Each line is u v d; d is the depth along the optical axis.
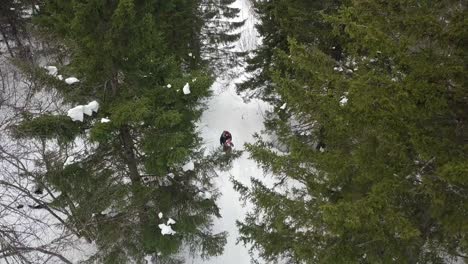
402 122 6.26
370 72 6.28
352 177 7.80
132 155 10.82
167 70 10.07
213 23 24.59
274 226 9.73
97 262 11.12
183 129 10.88
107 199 10.41
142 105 8.72
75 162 10.52
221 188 17.16
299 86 7.91
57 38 10.77
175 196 11.90
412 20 5.87
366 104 6.12
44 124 8.69
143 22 8.26
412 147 6.45
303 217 8.58
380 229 7.02
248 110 22.55
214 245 12.81
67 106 11.59
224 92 23.97
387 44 5.99
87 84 9.59
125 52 8.67
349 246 7.61
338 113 6.77
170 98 9.56
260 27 17.08
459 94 5.86
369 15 6.58
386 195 6.36
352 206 6.25
